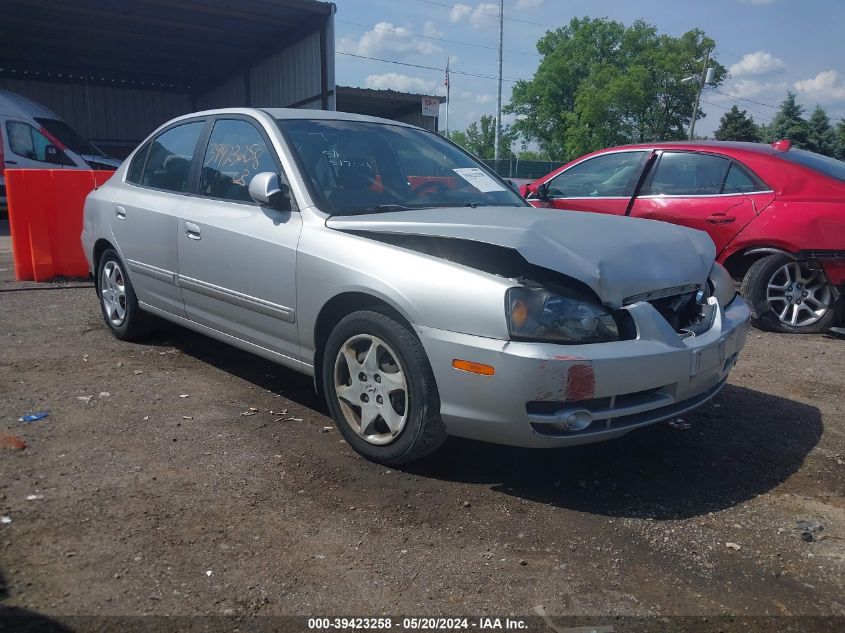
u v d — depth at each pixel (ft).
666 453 12.65
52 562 8.58
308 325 12.37
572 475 11.60
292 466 11.48
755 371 17.70
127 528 9.41
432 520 10.03
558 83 219.82
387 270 10.99
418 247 11.22
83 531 9.28
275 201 12.75
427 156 15.42
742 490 11.38
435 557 9.14
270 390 14.99
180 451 11.85
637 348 10.21
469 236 10.52
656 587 8.73
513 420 9.98
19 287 24.89
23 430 12.40
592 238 11.15
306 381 15.64
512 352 9.77
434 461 11.86
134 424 12.91
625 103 202.69
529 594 8.48
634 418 10.62
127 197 17.15
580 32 216.74
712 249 13.07
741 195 21.09
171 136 16.89
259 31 62.49
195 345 18.10
